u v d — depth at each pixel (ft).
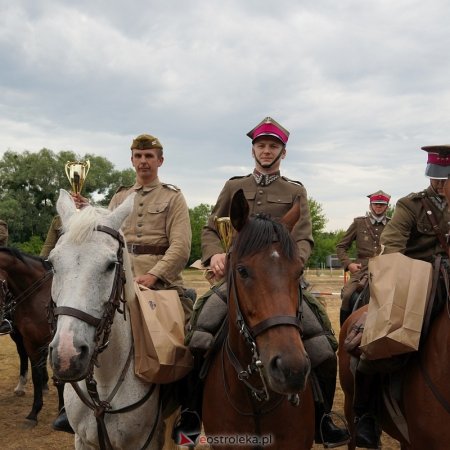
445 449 10.84
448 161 13.29
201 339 11.79
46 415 23.29
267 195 13.33
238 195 9.86
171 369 11.81
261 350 8.96
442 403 10.82
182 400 13.19
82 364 9.43
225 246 12.51
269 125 13.32
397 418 12.37
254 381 10.25
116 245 10.52
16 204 139.03
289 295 9.09
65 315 9.55
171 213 14.99
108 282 10.18
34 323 21.26
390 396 12.43
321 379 12.28
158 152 15.66
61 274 9.95
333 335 12.12
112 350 11.50
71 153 148.87
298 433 10.94
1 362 32.86
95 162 134.21
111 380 11.57
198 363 12.44
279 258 9.26
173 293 13.37
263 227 9.54
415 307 11.34
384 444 19.62
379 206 28.55
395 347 11.23
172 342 11.89
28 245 123.24
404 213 13.96
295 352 8.55
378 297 11.66
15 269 21.09
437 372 10.97
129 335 12.00
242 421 10.80
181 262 14.32
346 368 15.24
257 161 13.53
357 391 13.42
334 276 104.17
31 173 143.33
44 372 25.58
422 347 11.53
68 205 11.19
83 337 9.53
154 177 15.60
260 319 9.00
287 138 13.71
